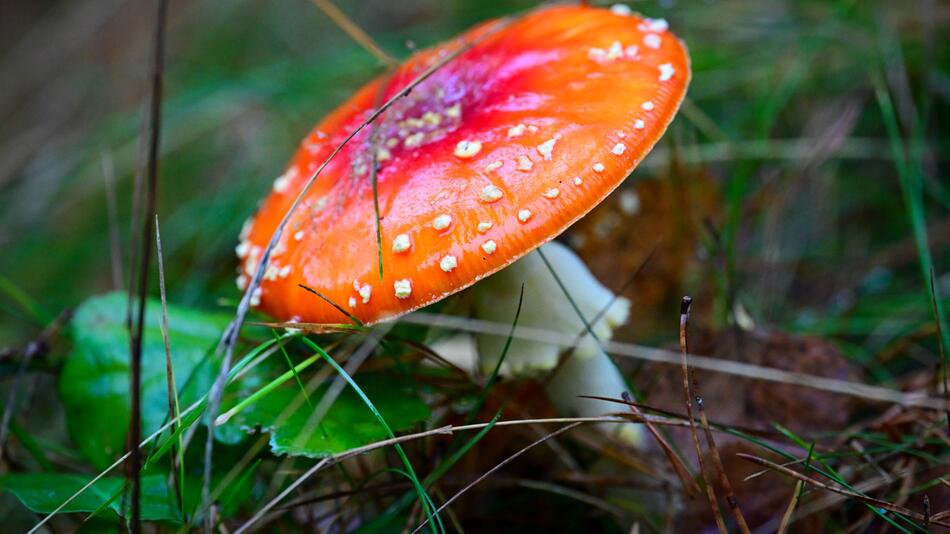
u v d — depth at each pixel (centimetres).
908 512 23
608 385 29
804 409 29
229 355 22
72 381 28
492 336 28
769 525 27
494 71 26
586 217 36
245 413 24
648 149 23
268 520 25
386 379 26
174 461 24
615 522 29
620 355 31
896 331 33
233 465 25
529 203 22
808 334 32
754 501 27
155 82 21
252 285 23
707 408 30
